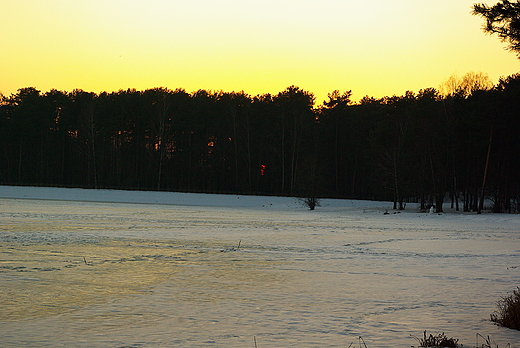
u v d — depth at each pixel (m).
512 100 56.34
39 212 42.66
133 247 20.22
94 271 14.17
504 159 59.78
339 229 33.50
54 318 8.98
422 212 61.56
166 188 100.94
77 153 106.31
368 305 10.30
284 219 44.38
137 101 105.75
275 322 8.82
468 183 66.81
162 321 8.83
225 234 27.36
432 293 11.65
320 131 108.75
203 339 7.68
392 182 71.06
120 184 103.56
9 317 9.02
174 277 13.48
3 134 107.56
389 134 77.69
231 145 103.94
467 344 7.43
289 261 17.11
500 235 30.83
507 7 25.47
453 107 64.62
